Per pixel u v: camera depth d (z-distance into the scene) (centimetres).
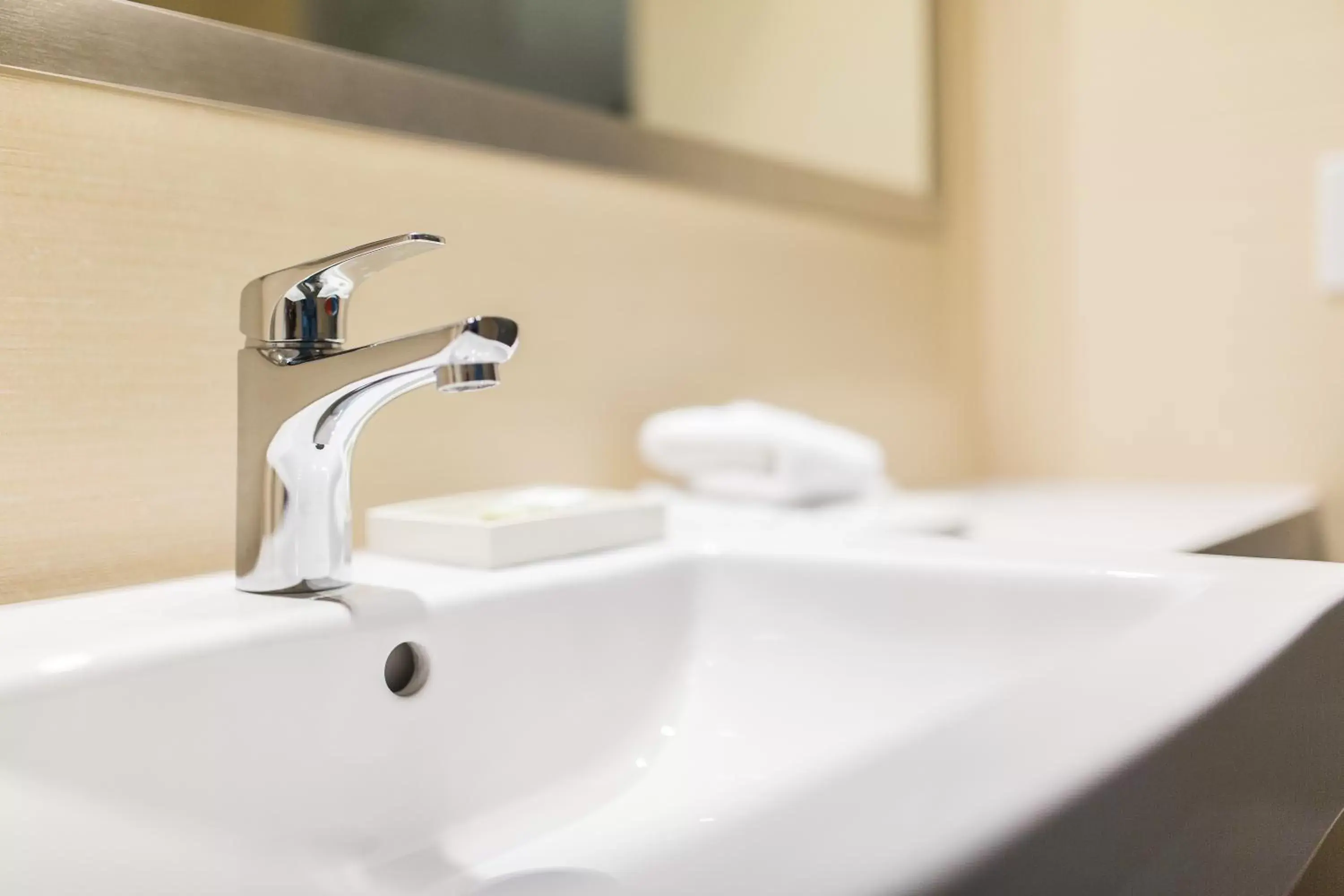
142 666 41
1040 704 29
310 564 50
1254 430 114
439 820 50
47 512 53
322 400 48
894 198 119
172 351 58
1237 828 32
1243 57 114
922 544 64
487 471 76
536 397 79
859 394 114
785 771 54
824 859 20
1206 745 30
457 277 74
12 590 52
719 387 96
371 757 47
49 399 54
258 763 44
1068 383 126
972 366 131
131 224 57
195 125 60
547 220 80
